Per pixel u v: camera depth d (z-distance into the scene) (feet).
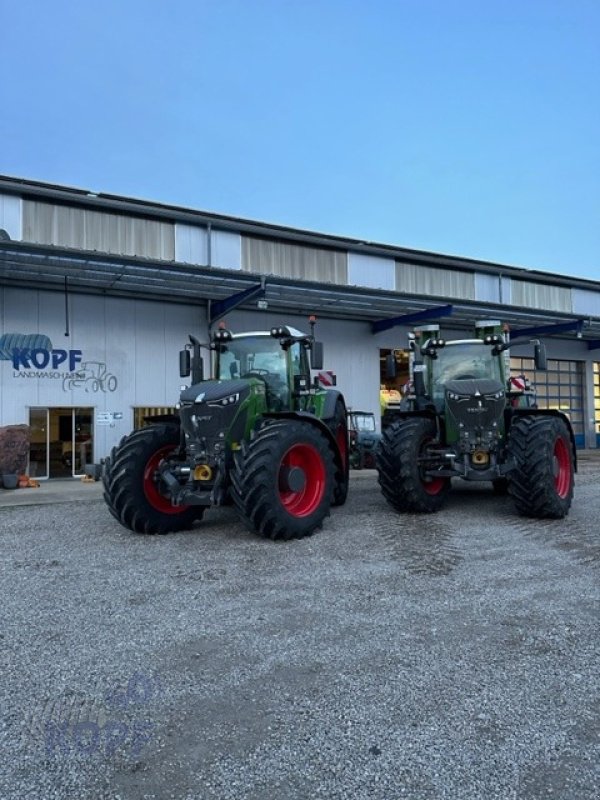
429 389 27.58
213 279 42.39
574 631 11.75
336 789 7.09
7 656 10.80
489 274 64.44
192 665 10.38
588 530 21.25
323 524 22.47
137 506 20.79
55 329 43.09
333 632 11.76
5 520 25.46
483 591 14.21
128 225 45.57
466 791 7.02
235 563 16.93
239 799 6.92
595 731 8.27
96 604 13.57
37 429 42.45
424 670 10.11
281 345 24.12
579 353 75.36
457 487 33.37
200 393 20.85
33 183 43.09
